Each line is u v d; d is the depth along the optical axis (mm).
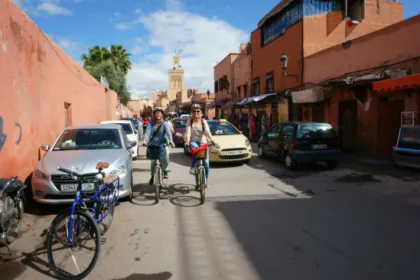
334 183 8078
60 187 5594
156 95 110375
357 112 13109
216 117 34281
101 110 22000
